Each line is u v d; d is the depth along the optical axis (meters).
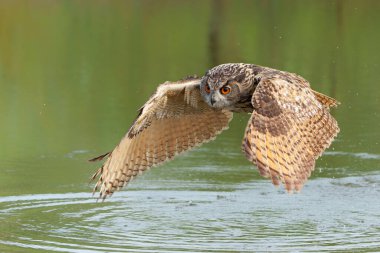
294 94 7.46
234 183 14.83
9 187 14.45
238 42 26.25
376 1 31.31
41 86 21.50
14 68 23.47
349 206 13.48
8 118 18.70
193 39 27.05
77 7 32.03
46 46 26.28
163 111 9.35
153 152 9.34
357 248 11.37
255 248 11.38
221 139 17.70
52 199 13.84
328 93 20.47
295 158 7.15
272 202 13.72
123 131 17.89
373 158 16.23
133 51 25.62
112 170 9.09
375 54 24.52
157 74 22.55
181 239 11.80
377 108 19.38
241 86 8.89
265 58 24.16
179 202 13.72
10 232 12.05
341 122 18.45
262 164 7.04
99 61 24.34
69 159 16.17
